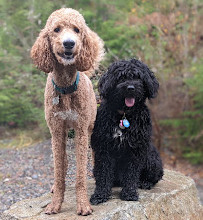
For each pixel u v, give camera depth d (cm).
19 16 245
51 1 214
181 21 268
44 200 119
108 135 112
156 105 261
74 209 108
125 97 109
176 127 268
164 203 119
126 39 244
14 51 250
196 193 141
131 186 114
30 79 229
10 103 245
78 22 97
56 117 103
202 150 262
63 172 106
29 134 236
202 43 279
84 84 105
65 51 93
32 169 186
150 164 122
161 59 254
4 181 171
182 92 267
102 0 249
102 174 113
